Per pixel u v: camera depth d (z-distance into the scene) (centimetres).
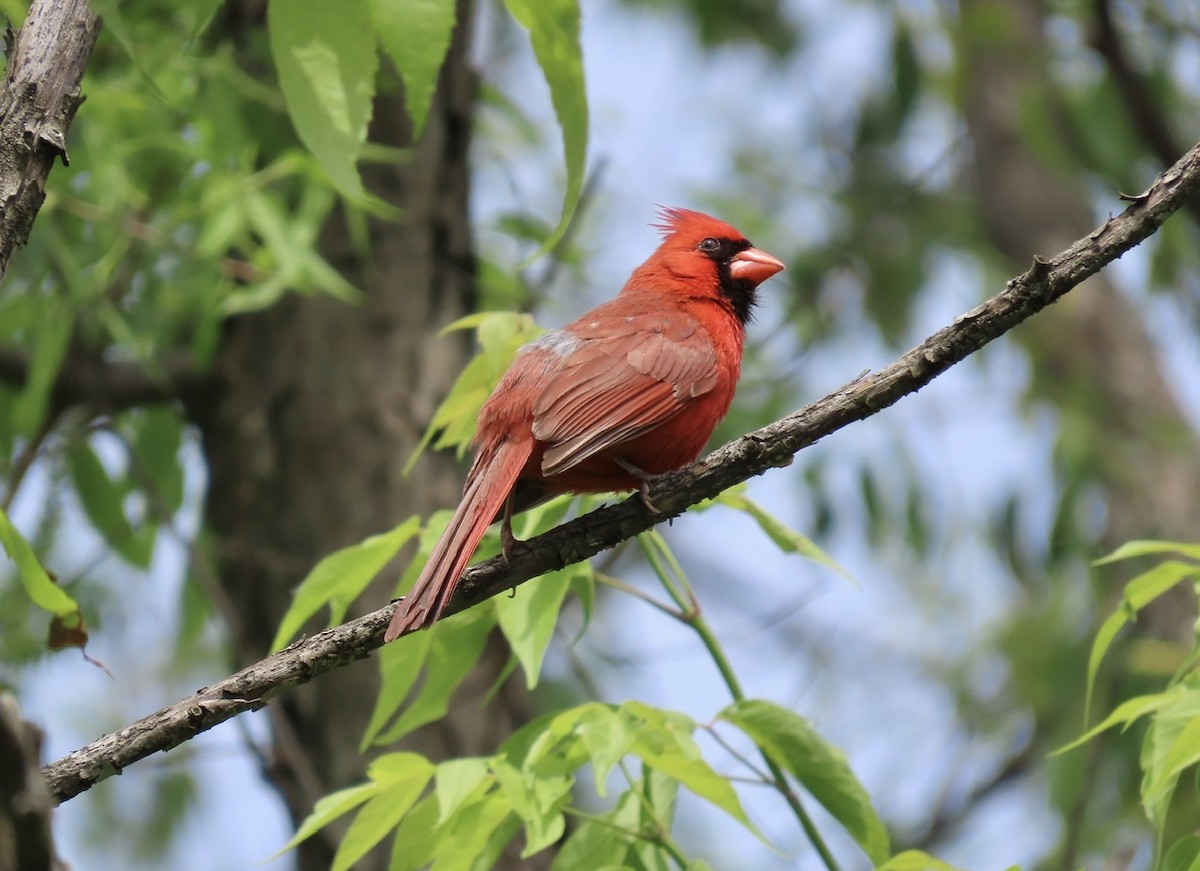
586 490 809
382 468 1117
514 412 783
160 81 1097
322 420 1129
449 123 1216
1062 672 1476
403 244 1180
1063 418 1500
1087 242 661
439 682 737
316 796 1015
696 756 645
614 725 639
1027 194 1823
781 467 714
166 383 1167
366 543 720
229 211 1079
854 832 691
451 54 1213
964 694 1770
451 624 734
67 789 577
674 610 735
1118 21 1359
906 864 657
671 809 692
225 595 1147
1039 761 1560
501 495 733
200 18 566
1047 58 1627
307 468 1123
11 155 569
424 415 1139
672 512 708
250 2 1188
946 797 1686
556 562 699
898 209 1788
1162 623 1416
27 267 1228
